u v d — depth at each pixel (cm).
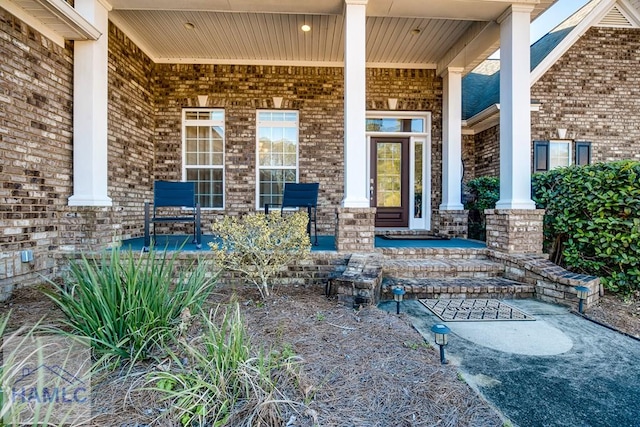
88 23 411
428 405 178
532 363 235
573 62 762
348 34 437
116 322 209
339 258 426
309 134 691
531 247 450
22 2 347
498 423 167
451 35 576
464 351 252
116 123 538
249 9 456
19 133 361
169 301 243
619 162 388
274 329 265
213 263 378
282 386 183
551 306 361
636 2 748
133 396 175
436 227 693
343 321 290
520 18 460
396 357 228
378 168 721
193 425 157
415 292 387
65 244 425
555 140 762
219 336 198
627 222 369
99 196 447
